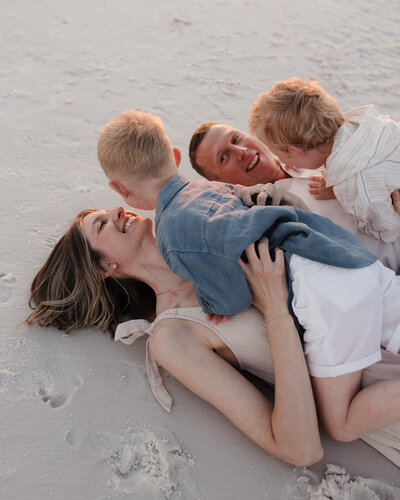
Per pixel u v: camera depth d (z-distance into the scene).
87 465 1.66
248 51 4.36
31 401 1.83
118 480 1.62
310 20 5.03
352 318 1.59
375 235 2.14
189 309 1.88
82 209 2.68
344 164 2.00
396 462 1.70
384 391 1.58
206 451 1.72
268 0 5.41
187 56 4.20
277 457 1.66
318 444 1.56
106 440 1.73
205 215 1.67
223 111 3.54
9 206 2.65
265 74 4.04
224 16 4.96
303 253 1.65
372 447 1.76
